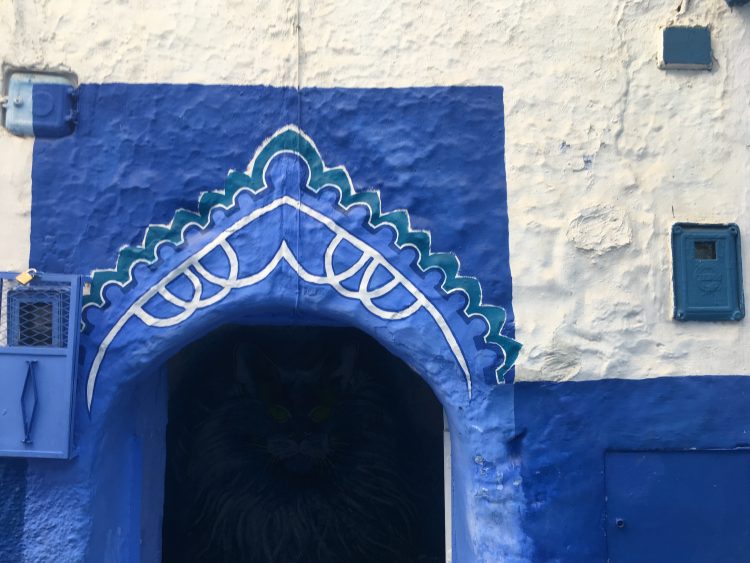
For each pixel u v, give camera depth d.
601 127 4.68
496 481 4.56
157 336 4.59
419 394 5.55
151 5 4.72
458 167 4.66
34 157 4.67
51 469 4.53
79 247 4.64
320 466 5.52
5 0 4.71
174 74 4.70
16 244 4.64
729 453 4.57
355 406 5.55
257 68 4.70
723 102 4.71
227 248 4.62
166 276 4.61
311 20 4.71
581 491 4.54
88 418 4.56
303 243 4.62
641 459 4.57
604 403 4.58
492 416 4.57
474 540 4.57
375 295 4.61
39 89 4.68
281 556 5.49
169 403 5.54
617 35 4.73
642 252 4.64
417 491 5.54
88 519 4.53
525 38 4.72
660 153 4.69
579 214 4.64
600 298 4.61
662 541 4.54
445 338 4.59
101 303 4.61
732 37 4.74
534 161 4.67
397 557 5.52
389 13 4.72
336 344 5.57
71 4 4.72
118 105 4.69
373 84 4.69
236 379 5.57
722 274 4.62
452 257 4.62
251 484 5.52
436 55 4.71
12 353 4.43
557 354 4.58
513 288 4.61
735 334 4.62
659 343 4.60
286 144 4.66
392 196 4.64
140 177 4.66
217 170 4.66
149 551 5.26
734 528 4.54
